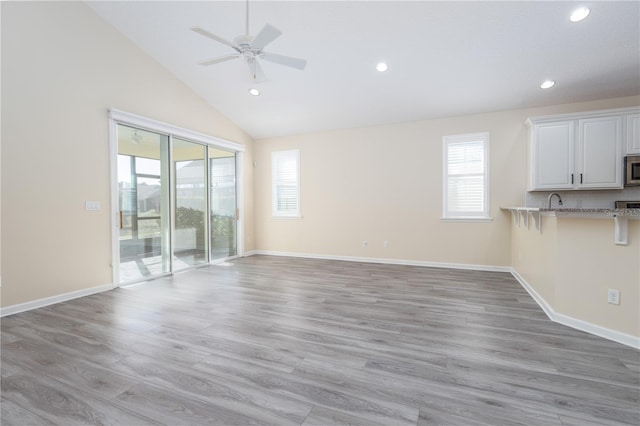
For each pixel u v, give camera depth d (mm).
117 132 4156
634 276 2324
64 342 2443
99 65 3918
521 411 1603
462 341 2439
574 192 4480
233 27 3838
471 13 3268
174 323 2838
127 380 1909
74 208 3666
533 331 2625
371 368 2041
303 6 3422
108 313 3121
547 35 3408
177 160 5105
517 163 4812
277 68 4449
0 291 3059
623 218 2355
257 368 2045
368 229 5863
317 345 2381
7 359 2178
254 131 6535
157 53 4500
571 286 2748
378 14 3424
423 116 5301
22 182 3217
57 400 1719
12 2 3129
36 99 3316
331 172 6156
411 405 1659
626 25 3176
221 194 6105
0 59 3045
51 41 3445
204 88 5219
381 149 5727
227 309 3225
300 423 1527
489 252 5020
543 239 3252
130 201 4367
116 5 3748
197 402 1694
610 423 1511
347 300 3518
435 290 3912
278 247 6727
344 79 4586
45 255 3400
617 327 2420
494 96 4570
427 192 5402
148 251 4629
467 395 1743
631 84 4055
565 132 4184
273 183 6734
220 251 6074
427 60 4000
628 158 3854
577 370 1997
